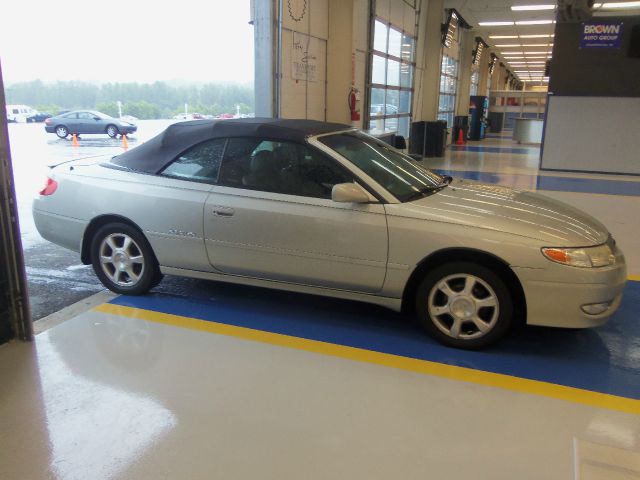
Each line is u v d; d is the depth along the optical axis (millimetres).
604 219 7867
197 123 4301
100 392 3010
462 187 4320
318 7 10891
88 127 22688
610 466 2445
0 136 3268
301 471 2400
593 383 3205
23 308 3553
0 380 3123
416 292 3686
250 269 3955
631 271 5410
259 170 3918
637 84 12852
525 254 3318
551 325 3387
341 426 2734
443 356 3510
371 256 3596
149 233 4195
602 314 3400
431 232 3465
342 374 3254
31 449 2535
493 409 2910
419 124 17547
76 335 3721
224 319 4023
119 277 4438
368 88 13391
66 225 4488
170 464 2439
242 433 2666
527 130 23781
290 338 3729
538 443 2623
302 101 10664
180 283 4781
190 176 4117
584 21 12867
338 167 3734
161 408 2867
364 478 2361
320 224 3676
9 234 3420
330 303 4379
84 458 2479
